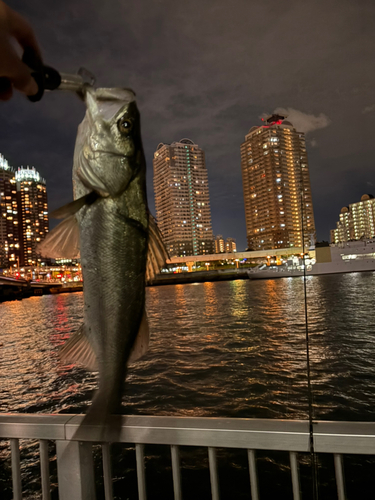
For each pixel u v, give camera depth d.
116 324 1.30
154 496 4.89
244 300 35.97
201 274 104.44
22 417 1.70
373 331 15.70
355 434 1.37
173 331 19.70
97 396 1.29
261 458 5.66
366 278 54.06
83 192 1.29
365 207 191.88
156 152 199.25
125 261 1.32
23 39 0.73
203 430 1.50
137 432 1.56
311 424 1.36
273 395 8.57
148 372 11.21
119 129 1.25
